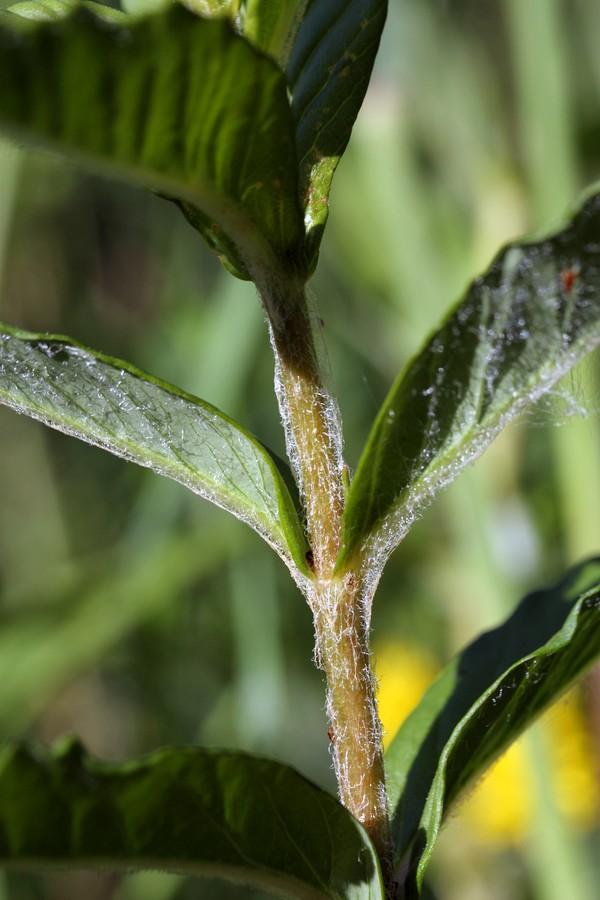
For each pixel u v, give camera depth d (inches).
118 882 20.8
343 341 22.2
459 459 8.5
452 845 17.1
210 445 8.8
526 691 8.7
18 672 18.9
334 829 8.3
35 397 8.9
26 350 8.7
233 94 7.7
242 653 19.6
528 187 17.0
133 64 7.5
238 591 19.6
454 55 17.6
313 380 8.6
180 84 7.6
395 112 17.6
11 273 24.3
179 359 22.9
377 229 18.8
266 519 8.8
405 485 8.6
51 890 20.3
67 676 20.1
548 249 8.1
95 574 19.9
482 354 8.4
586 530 16.6
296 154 8.1
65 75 7.5
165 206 23.7
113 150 7.8
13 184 21.0
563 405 9.3
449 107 17.7
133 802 7.8
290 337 8.6
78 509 25.1
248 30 8.6
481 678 9.4
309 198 8.6
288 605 21.5
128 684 23.1
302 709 21.4
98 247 26.0
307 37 8.8
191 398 8.6
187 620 22.1
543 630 9.4
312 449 8.6
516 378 8.4
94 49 7.4
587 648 8.8
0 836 7.6
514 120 17.7
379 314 20.3
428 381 8.4
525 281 8.2
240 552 19.5
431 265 18.0
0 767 7.4
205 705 22.4
